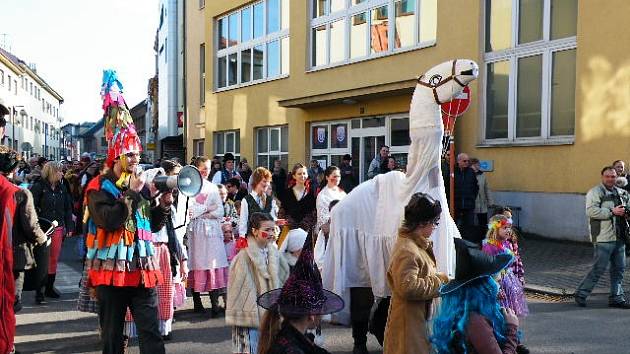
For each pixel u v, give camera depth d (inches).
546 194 509.4
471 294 138.0
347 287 225.9
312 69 770.8
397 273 154.9
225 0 948.6
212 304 309.3
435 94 212.2
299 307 113.0
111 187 191.6
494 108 567.2
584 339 254.5
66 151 3946.9
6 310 185.2
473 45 569.3
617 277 312.0
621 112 464.1
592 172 481.1
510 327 139.3
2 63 2167.8
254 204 288.7
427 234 162.9
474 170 471.5
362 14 702.5
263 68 874.8
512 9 548.7
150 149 1802.4
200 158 313.7
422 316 157.2
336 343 255.1
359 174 700.0
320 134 765.3
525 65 542.6
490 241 239.8
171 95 1390.3
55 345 256.5
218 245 311.0
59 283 398.3
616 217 307.7
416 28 633.6
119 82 198.4
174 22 1380.4
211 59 994.1
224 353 244.2
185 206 278.5
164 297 259.8
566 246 477.1
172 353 244.2
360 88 636.1
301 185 321.1
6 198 186.2
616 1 468.4
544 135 525.7
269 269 207.5
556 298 332.2
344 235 224.5
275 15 847.7
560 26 517.7
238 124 924.6
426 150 211.0
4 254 185.2
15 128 2293.3
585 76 488.4
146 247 195.0
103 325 194.7
